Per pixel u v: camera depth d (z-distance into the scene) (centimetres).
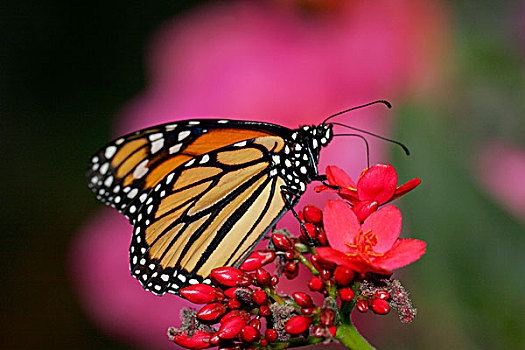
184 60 63
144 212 59
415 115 61
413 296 60
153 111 63
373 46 61
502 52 61
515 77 61
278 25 62
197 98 62
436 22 61
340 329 57
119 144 59
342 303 57
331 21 62
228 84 62
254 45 62
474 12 61
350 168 61
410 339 60
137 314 62
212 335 57
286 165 59
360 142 61
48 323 68
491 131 61
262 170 60
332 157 61
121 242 63
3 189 70
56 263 70
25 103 72
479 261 60
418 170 61
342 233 57
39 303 69
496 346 60
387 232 57
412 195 61
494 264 60
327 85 61
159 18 71
